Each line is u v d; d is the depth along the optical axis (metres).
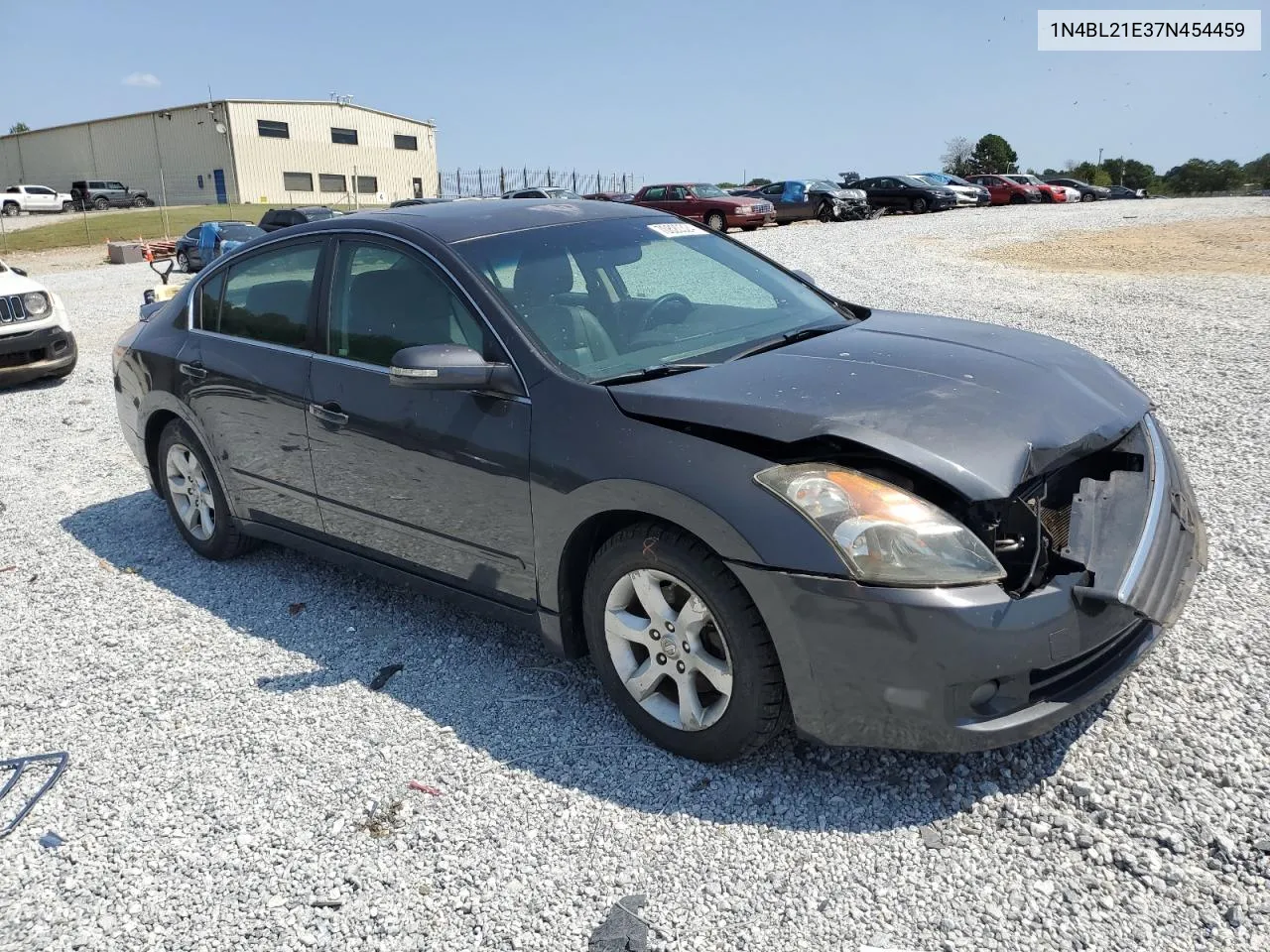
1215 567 3.94
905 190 34.84
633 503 2.79
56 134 68.31
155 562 4.86
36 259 30.19
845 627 2.47
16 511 5.77
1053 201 39.31
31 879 2.65
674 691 3.02
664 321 3.54
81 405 8.61
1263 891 2.28
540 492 3.04
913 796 2.71
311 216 22.17
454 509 3.35
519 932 2.35
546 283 3.48
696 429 2.76
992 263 16.50
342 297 3.82
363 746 3.15
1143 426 3.18
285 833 2.76
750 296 3.87
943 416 2.71
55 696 3.59
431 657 3.70
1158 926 2.21
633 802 2.79
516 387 3.13
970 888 2.37
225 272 4.51
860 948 2.22
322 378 3.79
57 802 2.97
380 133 69.94
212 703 3.47
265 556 4.85
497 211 3.92
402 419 3.45
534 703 3.34
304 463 3.95
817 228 27.36
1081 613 2.53
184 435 4.65
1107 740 2.85
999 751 2.84
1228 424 6.03
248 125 61.91
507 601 3.35
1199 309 10.56
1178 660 3.23
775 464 2.62
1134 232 21.94
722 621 2.68
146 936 2.42
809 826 2.63
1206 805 2.56
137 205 55.06
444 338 3.42
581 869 2.54
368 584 4.42
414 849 2.66
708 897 2.41
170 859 2.69
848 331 3.56
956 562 2.44
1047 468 2.66
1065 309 10.89
